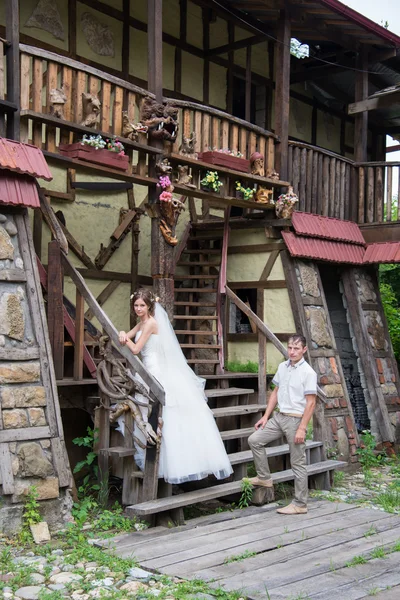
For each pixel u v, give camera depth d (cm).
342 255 928
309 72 1137
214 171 766
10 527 491
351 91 1280
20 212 568
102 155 626
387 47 1005
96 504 543
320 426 734
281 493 662
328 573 429
